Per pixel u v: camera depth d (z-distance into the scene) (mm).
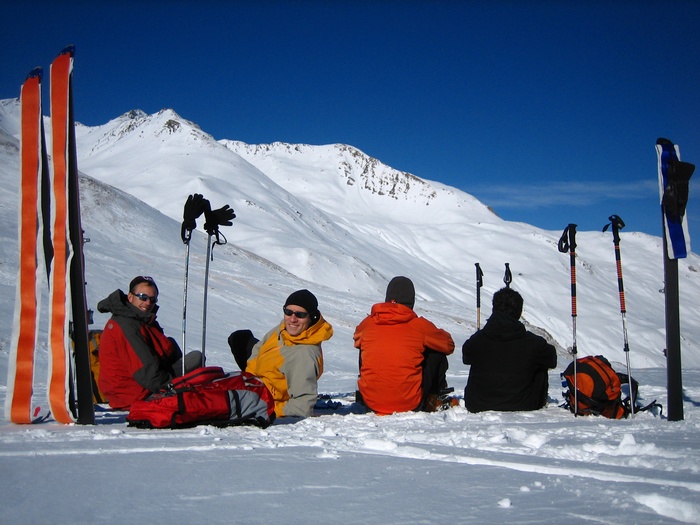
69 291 5051
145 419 4668
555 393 9016
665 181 5395
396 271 82625
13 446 3832
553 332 73938
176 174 103438
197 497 2729
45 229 5141
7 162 35531
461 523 2416
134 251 29266
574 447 3896
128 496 2723
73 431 4484
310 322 5824
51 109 5016
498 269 100875
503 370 6102
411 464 3426
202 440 4145
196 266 29781
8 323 14883
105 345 5559
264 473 3168
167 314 19719
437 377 6320
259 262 37188
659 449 3711
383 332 5984
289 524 2395
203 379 4875
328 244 80250
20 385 5039
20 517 2434
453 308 37625
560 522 2424
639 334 74625
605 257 116750
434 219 161000
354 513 2533
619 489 2854
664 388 8961
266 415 5004
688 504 2518
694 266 114375
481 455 3672
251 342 6738
